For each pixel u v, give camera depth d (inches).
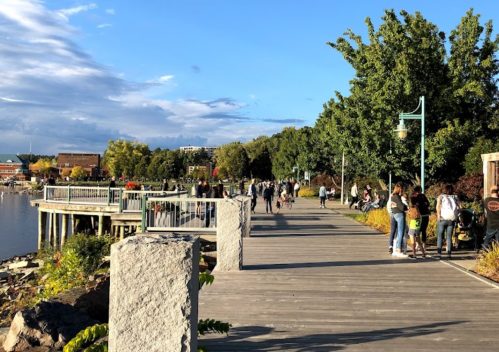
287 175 2901.1
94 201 1085.1
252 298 274.2
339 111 909.2
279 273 353.4
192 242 136.7
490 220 395.5
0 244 1279.5
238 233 364.5
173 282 133.0
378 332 212.8
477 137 813.9
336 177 1985.7
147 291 132.9
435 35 824.9
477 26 812.6
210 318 233.1
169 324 132.4
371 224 760.3
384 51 818.2
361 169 1111.0
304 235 621.9
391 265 391.2
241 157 4522.6
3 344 219.8
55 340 213.6
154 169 4995.1
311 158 2038.6
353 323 226.7
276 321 229.5
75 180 5634.8
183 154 6584.6
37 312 223.6
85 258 612.4
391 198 450.0
